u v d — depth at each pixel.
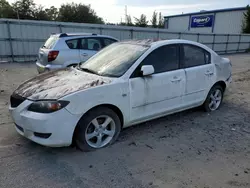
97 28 15.78
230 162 3.14
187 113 4.99
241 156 3.31
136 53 3.85
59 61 7.29
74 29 14.99
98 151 3.32
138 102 3.62
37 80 3.63
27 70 10.34
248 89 7.48
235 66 13.87
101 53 4.43
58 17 42.56
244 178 2.79
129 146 3.49
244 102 5.96
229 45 25.77
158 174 2.82
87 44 7.91
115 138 3.53
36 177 2.70
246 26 31.08
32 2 37.53
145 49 3.88
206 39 23.33
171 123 4.43
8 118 4.42
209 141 3.75
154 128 4.18
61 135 2.95
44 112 2.88
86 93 3.06
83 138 3.17
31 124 2.93
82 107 3.03
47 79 3.58
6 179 2.64
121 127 3.64
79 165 2.96
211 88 4.88
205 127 4.29
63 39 7.46
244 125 4.45
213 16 35.94
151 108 3.83
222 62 5.04
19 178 2.67
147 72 3.54
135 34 17.84
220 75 4.97
